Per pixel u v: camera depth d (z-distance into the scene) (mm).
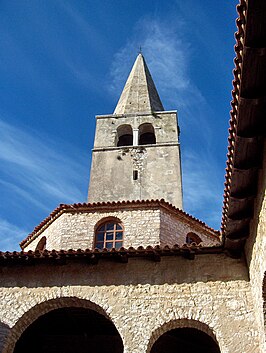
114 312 13117
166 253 13711
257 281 12133
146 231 18078
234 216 12305
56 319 15781
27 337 16438
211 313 12844
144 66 31750
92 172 23109
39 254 13805
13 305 13508
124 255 13703
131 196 21656
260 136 10164
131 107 27812
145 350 12359
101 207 18984
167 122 25344
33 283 13898
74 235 18391
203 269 13742
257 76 8773
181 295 13289
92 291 13570
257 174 11148
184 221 19328
